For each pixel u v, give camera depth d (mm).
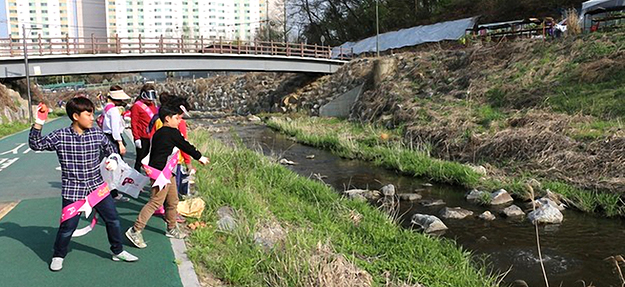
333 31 57219
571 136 11570
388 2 49688
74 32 82438
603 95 13578
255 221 6008
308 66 34281
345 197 9336
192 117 35625
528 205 9094
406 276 4996
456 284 5020
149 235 5469
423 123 16484
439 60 22984
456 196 10156
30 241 5281
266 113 34719
